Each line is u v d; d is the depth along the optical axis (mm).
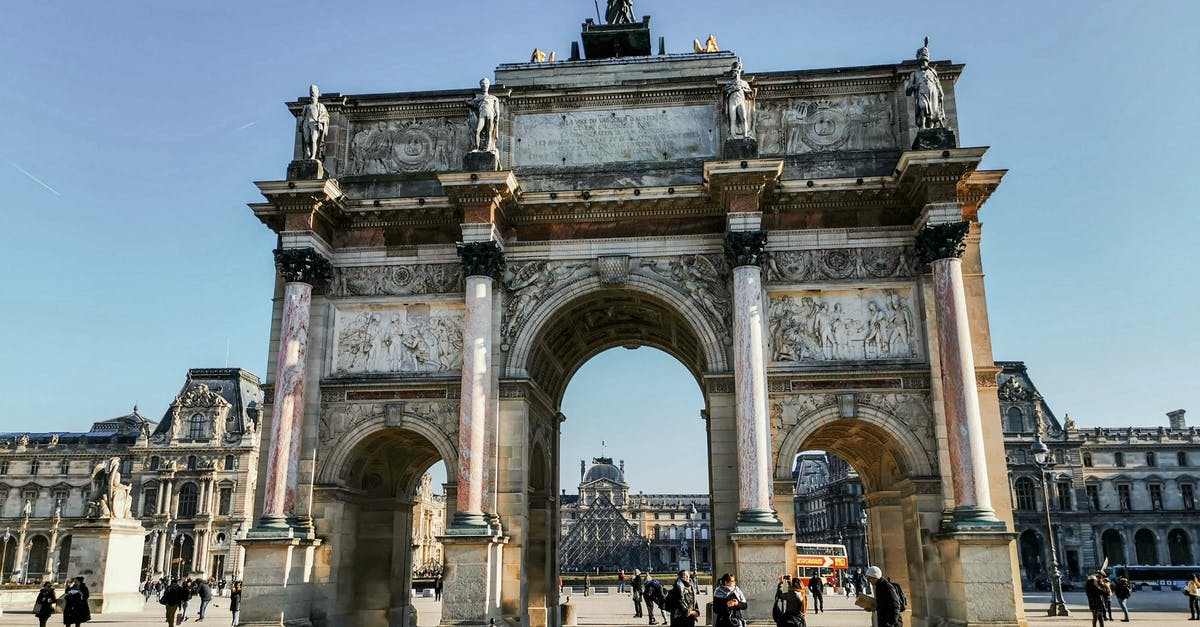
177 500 129875
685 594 25516
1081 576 122250
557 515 39969
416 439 35438
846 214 34188
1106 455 129500
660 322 37562
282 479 31953
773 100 36156
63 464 140750
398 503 37125
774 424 32406
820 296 33656
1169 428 133375
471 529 30500
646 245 34500
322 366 34344
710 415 32625
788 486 31688
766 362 32625
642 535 163375
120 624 42688
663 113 36188
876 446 35438
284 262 33531
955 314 31062
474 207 33500
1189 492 129125
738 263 32312
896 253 33781
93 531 49719
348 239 35812
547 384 38656
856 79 35719
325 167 36594
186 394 134500
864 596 24422
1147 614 53500
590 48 39844
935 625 30375
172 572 126312
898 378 32469
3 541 137750
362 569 36062
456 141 36875
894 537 35312
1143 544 127500
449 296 34750
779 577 29125
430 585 89875
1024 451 124062
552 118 36594
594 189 34594
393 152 37031
